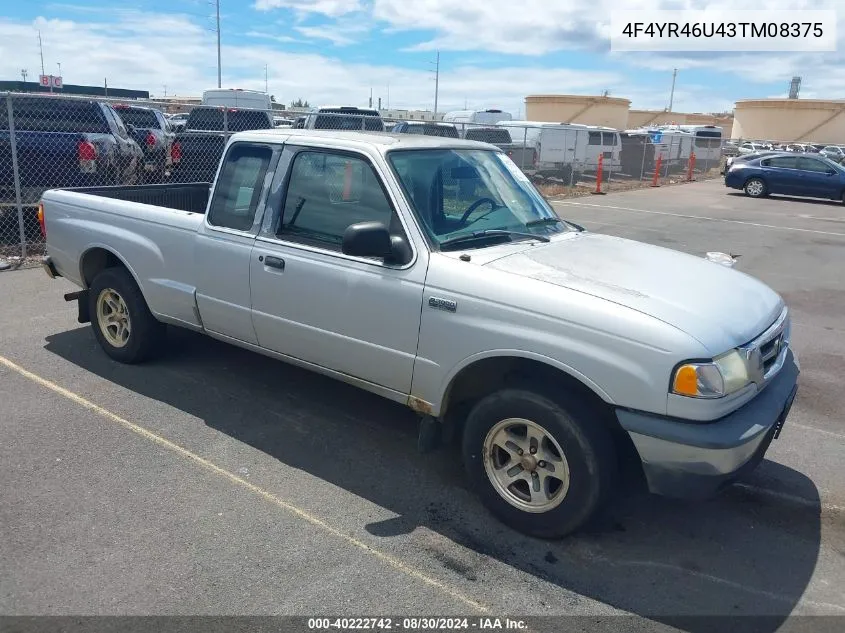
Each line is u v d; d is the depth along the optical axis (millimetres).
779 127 58438
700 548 3506
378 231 3523
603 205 19438
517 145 22250
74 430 4391
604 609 3027
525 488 3602
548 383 3367
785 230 15227
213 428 4516
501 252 3783
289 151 4250
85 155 9859
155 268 4941
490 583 3156
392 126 19047
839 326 7723
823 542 3609
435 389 3656
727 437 3021
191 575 3098
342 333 3965
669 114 70812
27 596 2920
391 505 3748
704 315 3240
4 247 9289
